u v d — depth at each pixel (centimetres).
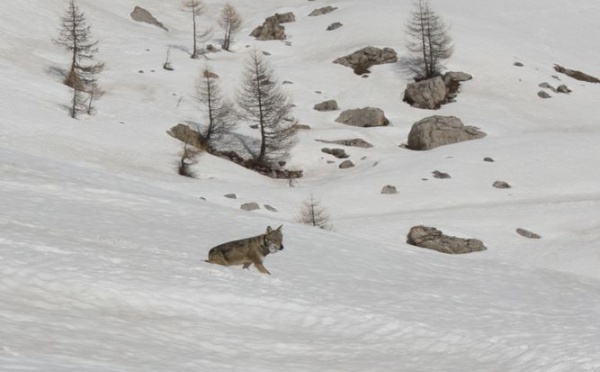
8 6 14750
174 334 1773
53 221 3372
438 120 11681
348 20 17288
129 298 2062
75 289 2042
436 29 14775
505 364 1912
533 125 12694
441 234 6825
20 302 1781
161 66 14138
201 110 12175
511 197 8306
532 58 15438
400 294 2944
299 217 7425
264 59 15700
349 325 2225
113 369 1207
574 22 17900
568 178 8812
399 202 8138
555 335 2264
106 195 4256
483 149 9719
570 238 6888
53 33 14475
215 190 7900
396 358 1934
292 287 2522
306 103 13500
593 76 15100
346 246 4031
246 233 3853
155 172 8712
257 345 1845
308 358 1811
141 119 10838
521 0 19000
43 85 10931
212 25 18850
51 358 1188
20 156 5194
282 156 10888
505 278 3719
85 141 9175
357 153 11050
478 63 14962
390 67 14975
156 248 2966
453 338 2162
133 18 17612
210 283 2338
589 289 3553
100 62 13625
